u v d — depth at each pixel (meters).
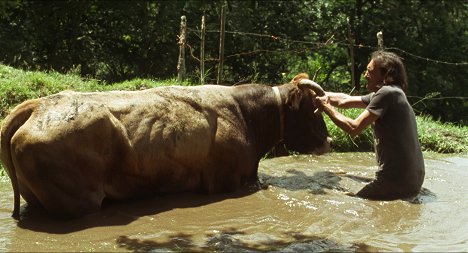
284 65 20.33
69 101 5.21
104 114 5.24
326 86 21.45
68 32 18.92
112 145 5.27
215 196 5.91
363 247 4.50
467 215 5.44
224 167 6.00
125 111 5.47
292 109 6.46
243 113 6.27
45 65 18.27
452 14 20.75
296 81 6.61
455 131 10.47
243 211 5.42
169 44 19.34
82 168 5.10
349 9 19.70
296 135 6.54
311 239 4.68
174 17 18.44
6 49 16.16
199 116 5.90
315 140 6.56
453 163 8.11
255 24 19.61
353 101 6.33
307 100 6.42
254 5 19.98
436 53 19.84
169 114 5.72
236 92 6.33
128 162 5.39
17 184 5.12
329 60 21.31
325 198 5.90
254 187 6.27
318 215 5.34
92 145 5.14
